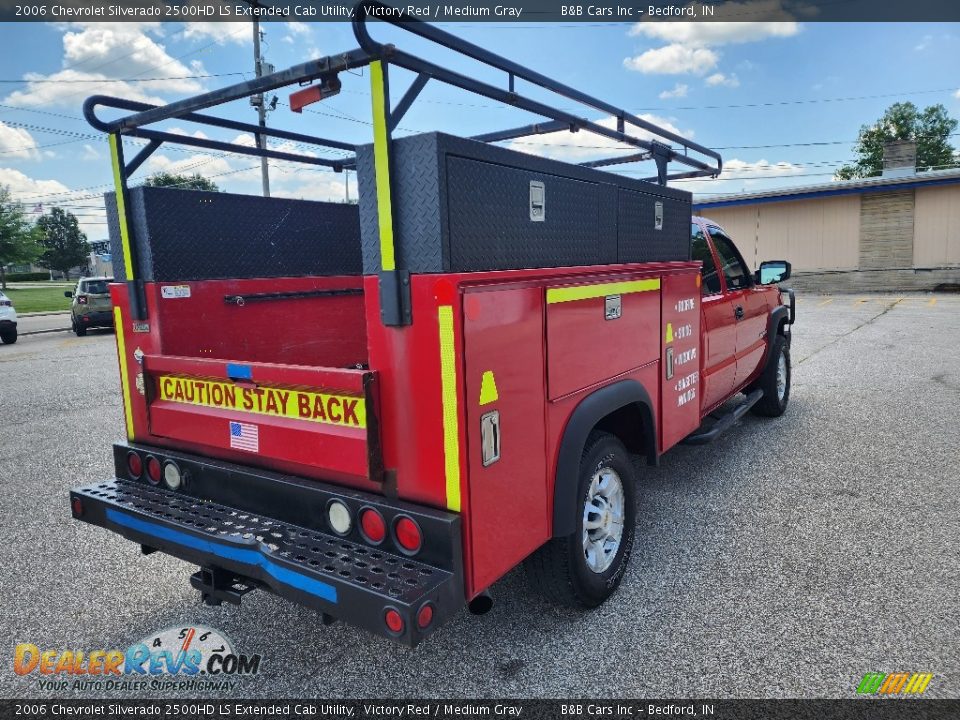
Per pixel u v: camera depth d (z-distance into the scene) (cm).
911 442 534
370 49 189
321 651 277
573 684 249
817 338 1141
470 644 276
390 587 193
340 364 395
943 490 429
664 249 346
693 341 386
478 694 246
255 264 340
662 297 339
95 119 277
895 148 2302
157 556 371
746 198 2297
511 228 223
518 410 227
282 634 290
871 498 418
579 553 275
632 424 337
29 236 5159
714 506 412
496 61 239
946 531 367
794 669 252
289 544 222
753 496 427
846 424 592
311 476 238
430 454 206
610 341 288
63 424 688
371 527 217
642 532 377
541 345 238
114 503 268
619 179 294
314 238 376
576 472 259
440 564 203
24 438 636
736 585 315
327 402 226
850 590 307
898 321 1346
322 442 227
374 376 212
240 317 331
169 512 256
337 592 198
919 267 2108
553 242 247
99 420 703
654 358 334
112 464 548
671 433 361
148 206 286
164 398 288
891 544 353
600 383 282
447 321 196
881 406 653
